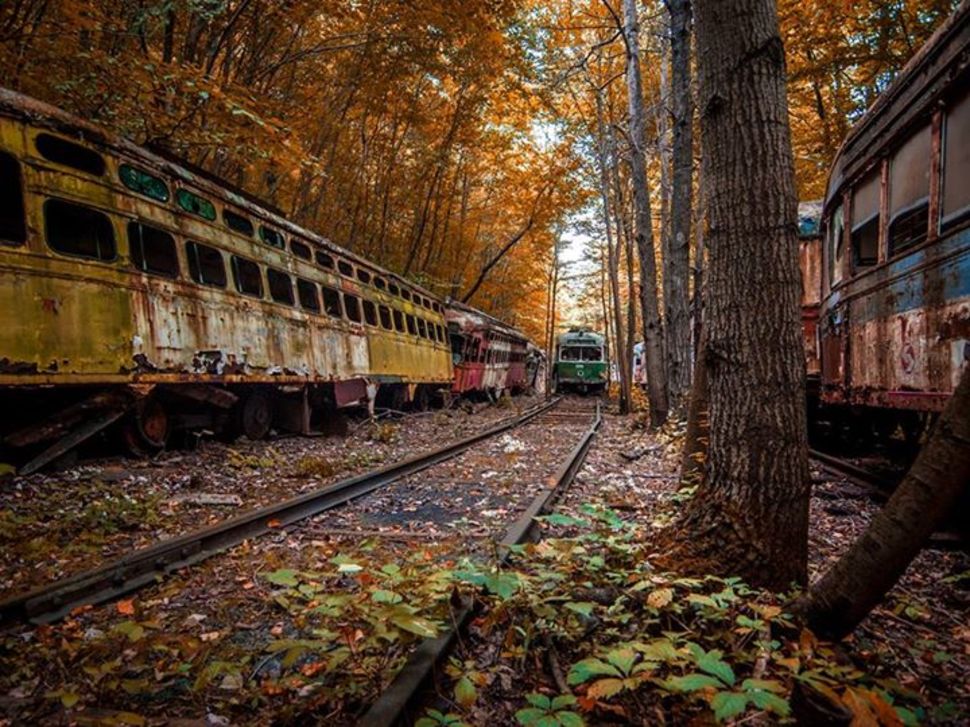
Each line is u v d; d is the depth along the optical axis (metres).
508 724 2.55
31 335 6.68
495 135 22.64
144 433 8.85
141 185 8.38
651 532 4.94
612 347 61.75
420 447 11.80
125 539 5.18
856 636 3.28
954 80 4.74
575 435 14.07
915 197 5.68
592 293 52.53
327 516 6.09
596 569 3.76
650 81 20.70
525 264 38.28
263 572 4.32
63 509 5.84
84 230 7.51
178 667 2.88
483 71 17.09
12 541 4.92
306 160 9.30
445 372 21.95
